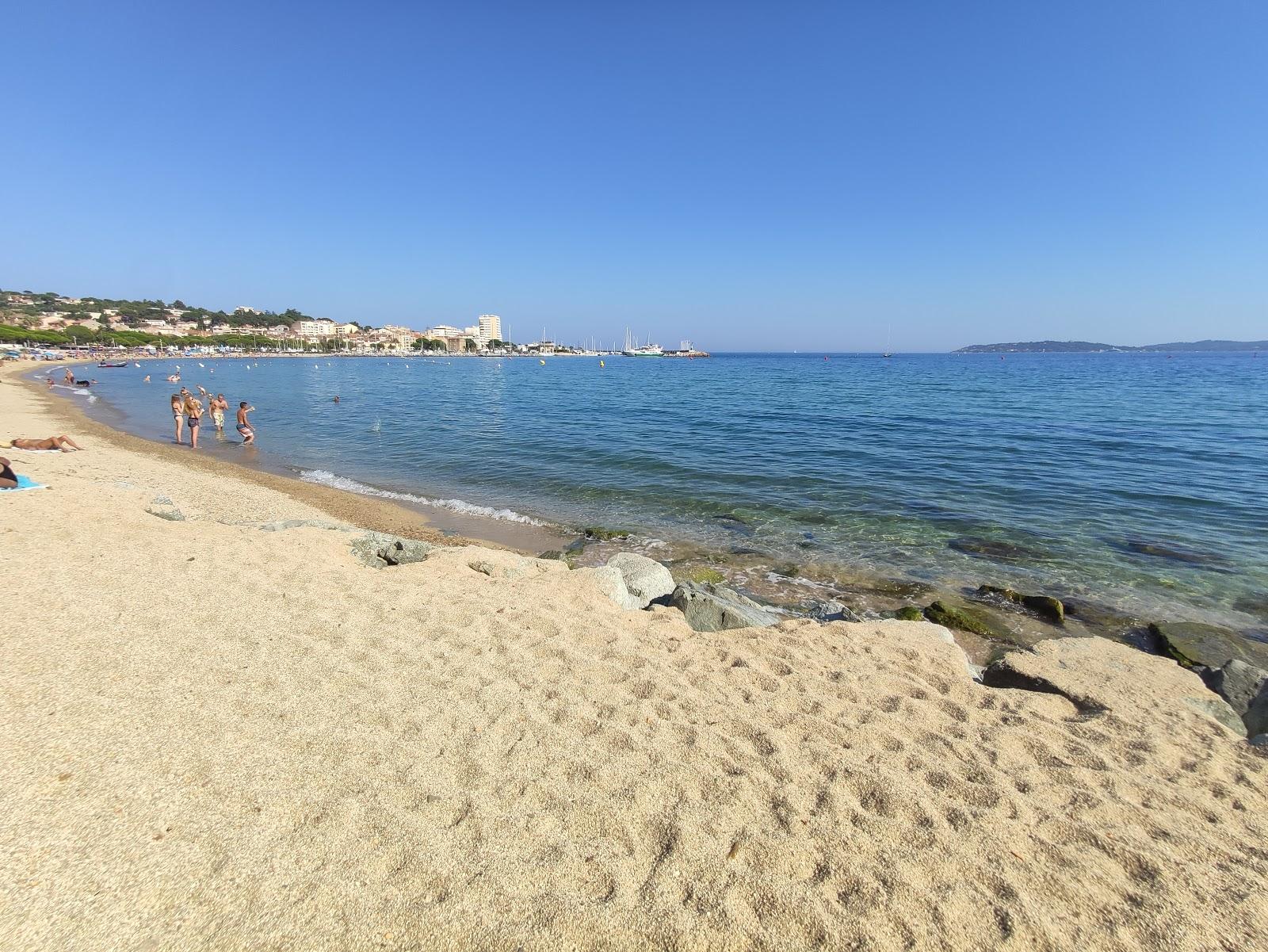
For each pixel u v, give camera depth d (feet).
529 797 10.80
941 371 281.74
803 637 19.52
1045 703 16.15
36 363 251.80
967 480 52.29
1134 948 8.56
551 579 23.03
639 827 10.23
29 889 8.21
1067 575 30.99
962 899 9.14
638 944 8.10
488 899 8.64
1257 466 55.77
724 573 31.60
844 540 37.04
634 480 53.83
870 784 11.76
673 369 361.51
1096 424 85.81
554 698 14.34
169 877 8.61
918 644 19.35
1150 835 10.96
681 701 14.60
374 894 8.60
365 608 18.89
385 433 85.20
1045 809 11.43
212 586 19.31
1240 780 12.91
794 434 79.82
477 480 54.75
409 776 11.11
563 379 244.22
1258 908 9.37
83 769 10.51
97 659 14.11
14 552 20.18
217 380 205.05
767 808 10.91
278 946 7.80
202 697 13.10
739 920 8.52
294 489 48.55
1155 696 16.63
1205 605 27.50
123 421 94.27
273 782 10.66
